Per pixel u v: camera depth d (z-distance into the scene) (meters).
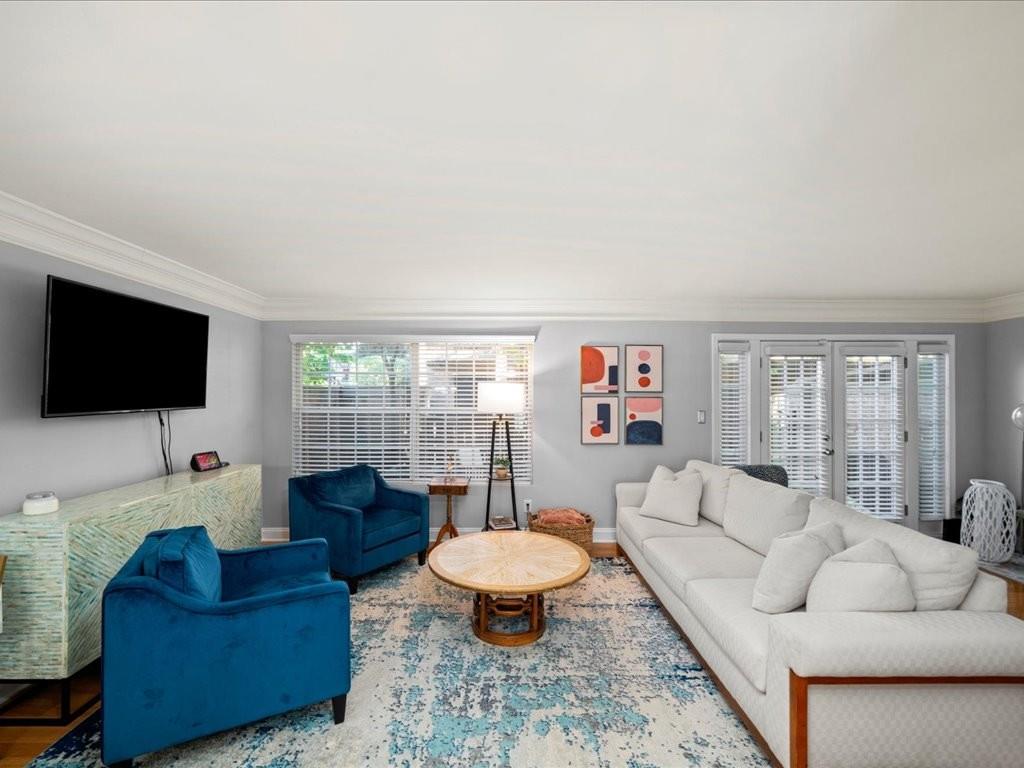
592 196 2.09
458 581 2.51
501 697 2.19
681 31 1.12
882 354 4.57
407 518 3.79
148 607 1.71
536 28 1.11
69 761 1.80
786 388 4.57
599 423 4.56
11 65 1.22
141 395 2.85
